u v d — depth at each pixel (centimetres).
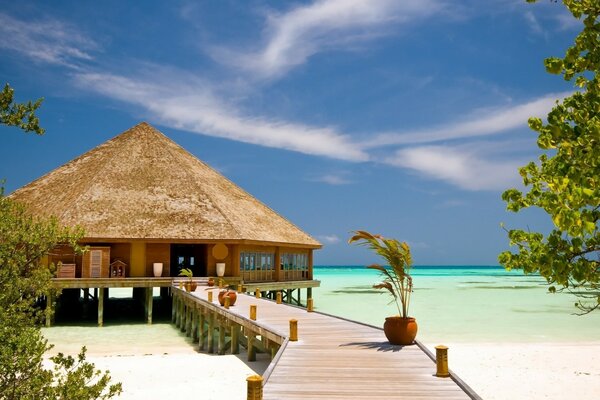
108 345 2511
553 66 585
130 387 1619
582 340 2902
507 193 600
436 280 11969
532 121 575
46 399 794
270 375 1045
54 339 2670
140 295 4369
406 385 972
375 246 1430
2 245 902
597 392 1734
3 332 795
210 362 2017
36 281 920
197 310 2648
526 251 572
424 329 3353
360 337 1499
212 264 3566
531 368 2103
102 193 3759
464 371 2047
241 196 4728
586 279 525
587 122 521
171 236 3478
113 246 3438
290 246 4194
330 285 9194
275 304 2436
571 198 479
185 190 4012
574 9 575
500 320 3834
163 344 2555
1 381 781
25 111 959
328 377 1030
